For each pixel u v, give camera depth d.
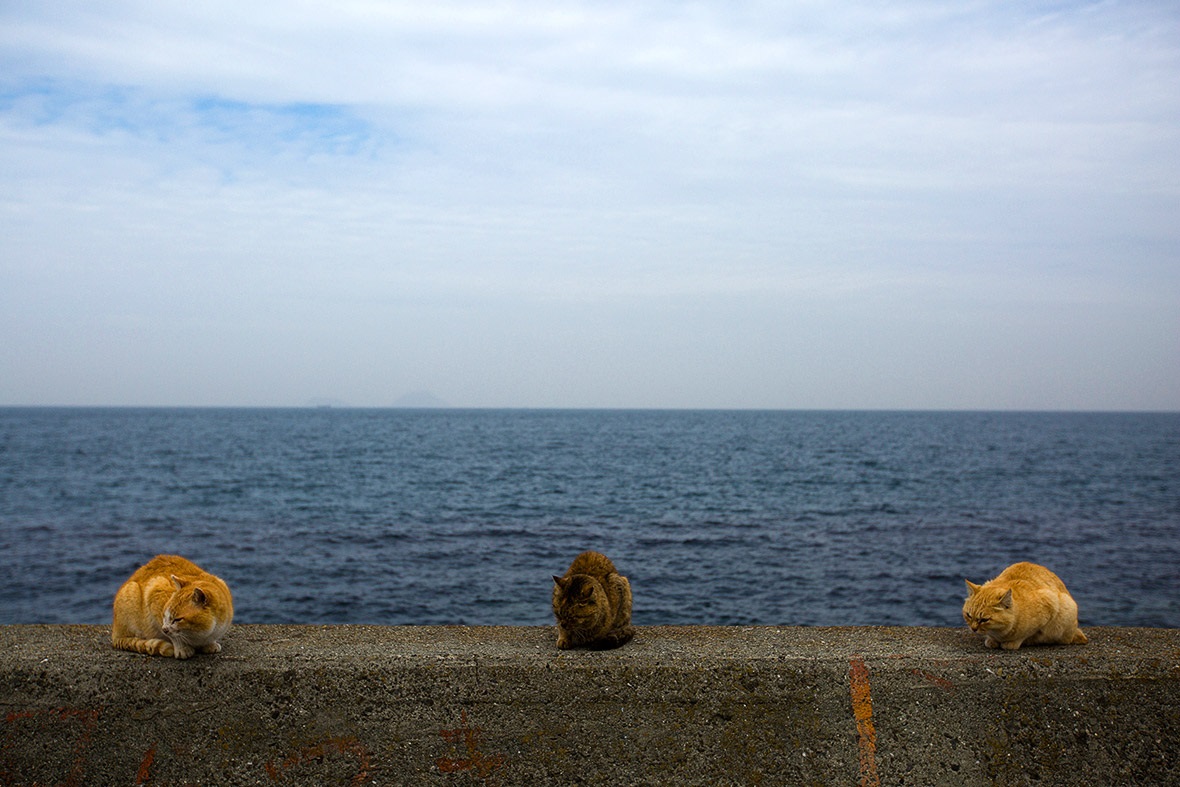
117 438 73.31
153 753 3.15
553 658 3.32
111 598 13.77
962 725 3.19
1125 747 3.15
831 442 70.62
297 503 26.47
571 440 73.94
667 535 19.95
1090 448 63.75
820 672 3.26
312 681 3.22
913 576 15.54
